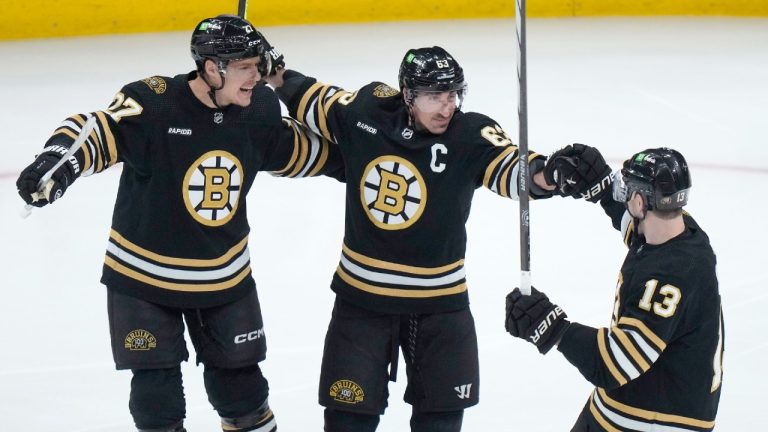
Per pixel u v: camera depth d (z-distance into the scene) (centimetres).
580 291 2314
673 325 1203
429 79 1337
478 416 1809
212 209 1437
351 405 1446
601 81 4088
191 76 1434
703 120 3612
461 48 4519
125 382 1923
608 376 1227
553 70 4238
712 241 2603
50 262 2488
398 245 1417
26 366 1978
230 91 1388
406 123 1406
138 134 1402
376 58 4325
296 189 2981
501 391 1895
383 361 1458
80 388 1897
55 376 1941
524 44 1329
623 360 1212
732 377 1934
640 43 4606
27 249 2566
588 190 1334
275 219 2755
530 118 3647
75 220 2753
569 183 1327
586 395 1881
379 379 1456
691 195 2923
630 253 1280
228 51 1362
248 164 1455
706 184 3009
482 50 4494
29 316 2198
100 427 1766
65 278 2397
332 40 4606
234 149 1436
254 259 2497
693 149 3319
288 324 2158
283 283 2362
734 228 2692
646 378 1256
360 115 1418
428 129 1387
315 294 2306
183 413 1490
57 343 2075
